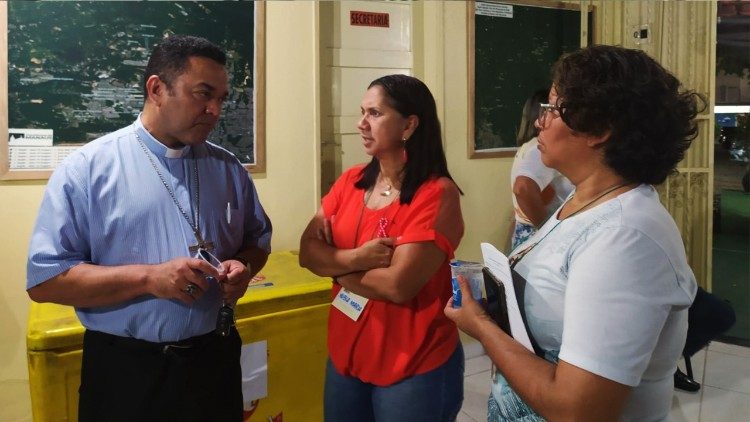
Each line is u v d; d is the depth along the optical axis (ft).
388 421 4.75
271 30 8.04
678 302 2.58
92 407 4.44
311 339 6.41
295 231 8.50
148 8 7.16
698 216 11.31
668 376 2.92
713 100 10.94
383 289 4.55
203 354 4.57
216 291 4.61
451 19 9.67
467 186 10.21
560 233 2.97
